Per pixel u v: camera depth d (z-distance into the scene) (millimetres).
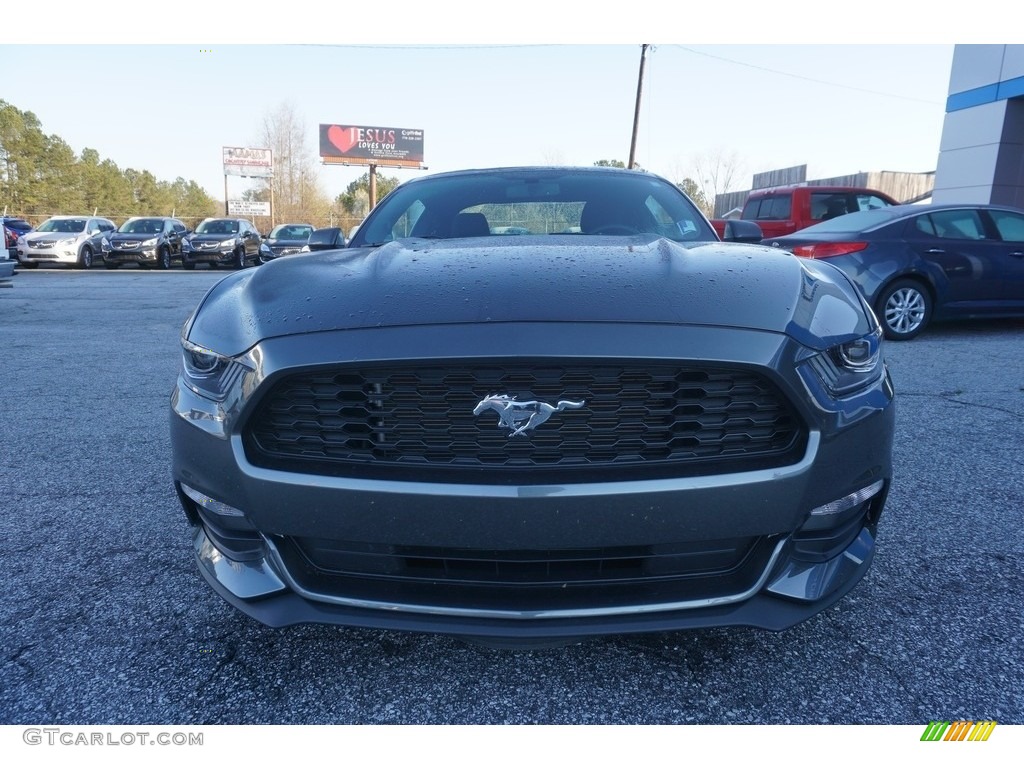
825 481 1634
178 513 2936
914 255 6664
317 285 1850
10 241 20672
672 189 3205
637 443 1580
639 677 1876
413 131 45875
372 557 1661
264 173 47031
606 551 1606
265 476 1627
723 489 1554
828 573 1719
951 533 2662
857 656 1944
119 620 2154
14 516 2908
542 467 1563
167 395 4930
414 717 1744
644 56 27125
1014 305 6996
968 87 14391
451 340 1560
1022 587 2285
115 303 10945
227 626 2123
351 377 1607
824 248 6867
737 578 1669
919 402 4480
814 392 1613
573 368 1556
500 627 1601
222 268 22734
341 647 2018
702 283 1748
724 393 1588
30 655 1982
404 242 2420
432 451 1594
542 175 3223
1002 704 1756
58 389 5102
